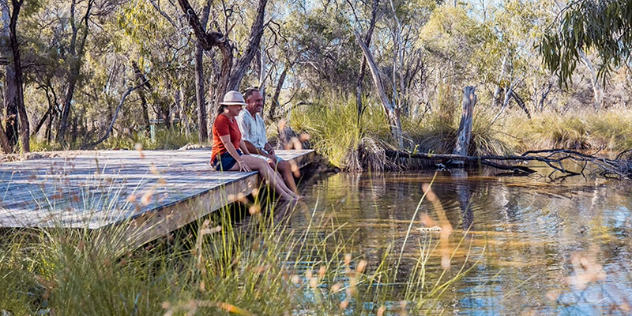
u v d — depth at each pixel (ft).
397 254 13.87
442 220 18.17
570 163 41.91
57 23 71.92
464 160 39.29
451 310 9.91
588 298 10.50
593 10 29.07
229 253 9.93
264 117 53.72
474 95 40.98
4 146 47.21
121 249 10.80
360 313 8.59
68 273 8.62
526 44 80.43
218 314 7.64
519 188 27.48
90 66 77.46
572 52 30.04
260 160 24.06
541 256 13.73
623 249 14.37
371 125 41.24
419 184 29.50
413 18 86.63
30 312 8.58
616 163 33.81
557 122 61.00
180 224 15.44
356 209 20.99
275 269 8.98
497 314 9.69
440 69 86.79
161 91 73.05
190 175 22.70
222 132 24.02
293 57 78.07
